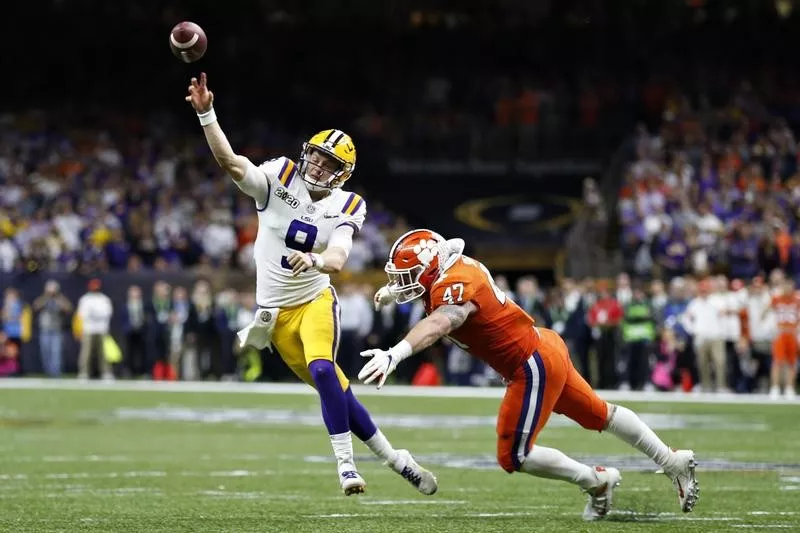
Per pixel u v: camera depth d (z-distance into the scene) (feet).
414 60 395.96
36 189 305.94
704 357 231.50
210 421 164.45
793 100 366.63
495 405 198.08
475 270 68.59
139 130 363.97
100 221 285.02
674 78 377.71
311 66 392.27
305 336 75.72
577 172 373.20
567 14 384.88
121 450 123.95
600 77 383.45
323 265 71.61
